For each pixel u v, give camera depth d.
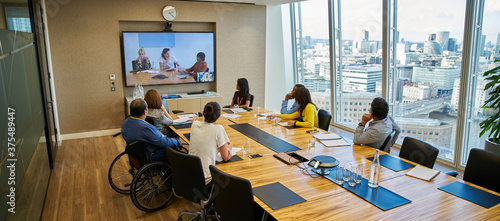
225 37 6.33
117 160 3.64
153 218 3.03
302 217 1.76
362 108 5.62
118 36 5.48
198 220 2.82
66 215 3.05
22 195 2.21
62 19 5.05
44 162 3.50
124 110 5.79
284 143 3.12
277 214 1.79
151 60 5.84
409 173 2.36
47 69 4.67
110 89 5.61
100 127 5.68
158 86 6.14
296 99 3.93
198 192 2.43
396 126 3.14
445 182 2.24
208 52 6.26
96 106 5.57
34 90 3.21
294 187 2.15
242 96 5.12
